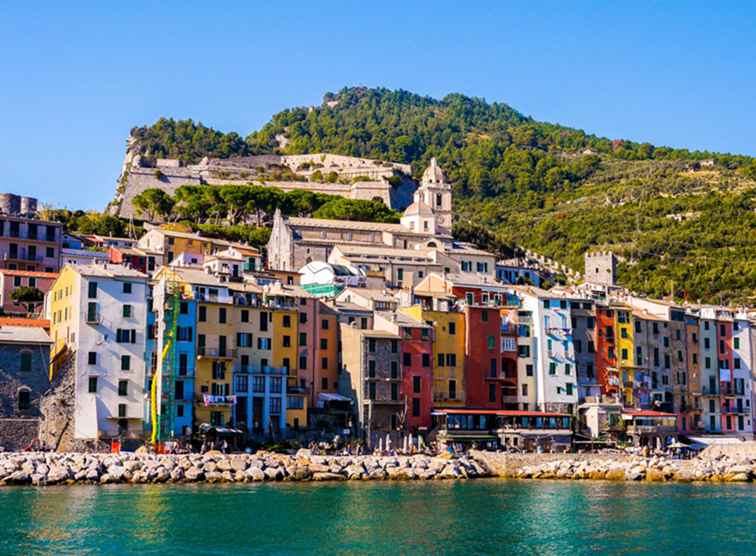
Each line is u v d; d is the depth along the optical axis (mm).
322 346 189250
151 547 107250
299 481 155375
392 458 165750
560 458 179375
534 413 193375
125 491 138250
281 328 184625
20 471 141500
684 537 119500
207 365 173250
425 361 192500
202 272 191375
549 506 139000
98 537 110125
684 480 173875
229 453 164125
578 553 111062
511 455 174625
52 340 162125
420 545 112625
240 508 128500
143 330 167250
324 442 177250
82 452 156500
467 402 199000
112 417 162000
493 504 139125
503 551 111375
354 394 186000
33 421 157125
